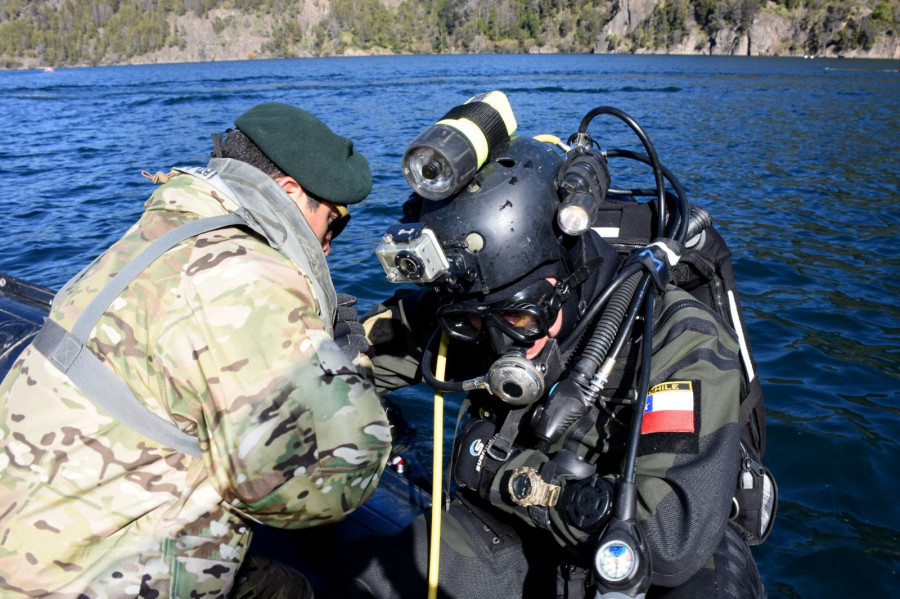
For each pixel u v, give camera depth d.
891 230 7.05
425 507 2.25
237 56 141.75
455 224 1.69
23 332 2.72
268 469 1.33
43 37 139.75
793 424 3.39
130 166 10.69
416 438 3.09
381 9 144.00
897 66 55.69
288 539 2.15
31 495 1.33
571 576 1.71
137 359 1.34
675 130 15.55
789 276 5.63
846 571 2.48
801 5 97.88
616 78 38.12
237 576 1.73
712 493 1.50
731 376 1.67
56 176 9.81
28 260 5.83
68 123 18.28
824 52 90.50
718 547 1.74
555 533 1.66
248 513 1.43
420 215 1.80
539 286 1.71
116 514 1.36
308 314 1.41
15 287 3.09
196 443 1.39
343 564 2.02
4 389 1.43
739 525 1.86
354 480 1.42
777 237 6.75
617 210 2.23
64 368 1.34
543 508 1.68
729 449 1.56
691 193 8.81
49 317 1.41
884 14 86.62
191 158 11.55
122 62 140.88
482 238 1.67
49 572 1.33
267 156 1.59
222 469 1.35
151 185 9.04
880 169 10.65
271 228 1.49
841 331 4.56
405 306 2.26
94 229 6.78
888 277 5.64
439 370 1.86
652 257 1.76
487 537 2.01
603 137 13.96
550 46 119.25
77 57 140.00
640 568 1.39
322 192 1.61
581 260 1.83
